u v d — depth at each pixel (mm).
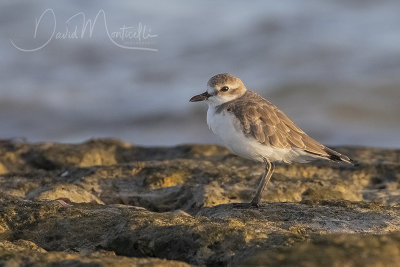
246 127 10039
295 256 6973
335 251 7109
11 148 14430
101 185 11922
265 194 11336
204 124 23188
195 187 11586
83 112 23953
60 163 13734
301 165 13328
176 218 8766
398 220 9250
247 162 13484
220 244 7926
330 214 9500
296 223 9055
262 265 6777
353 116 23844
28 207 9391
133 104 24469
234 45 28797
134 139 22406
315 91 25188
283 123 10250
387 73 26156
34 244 8188
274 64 27281
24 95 24891
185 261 7848
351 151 14742
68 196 10820
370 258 6910
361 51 27781
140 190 11805
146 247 8156
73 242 8609
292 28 30250
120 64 27406
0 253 7453
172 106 24141
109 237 8531
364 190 12164
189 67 27078
